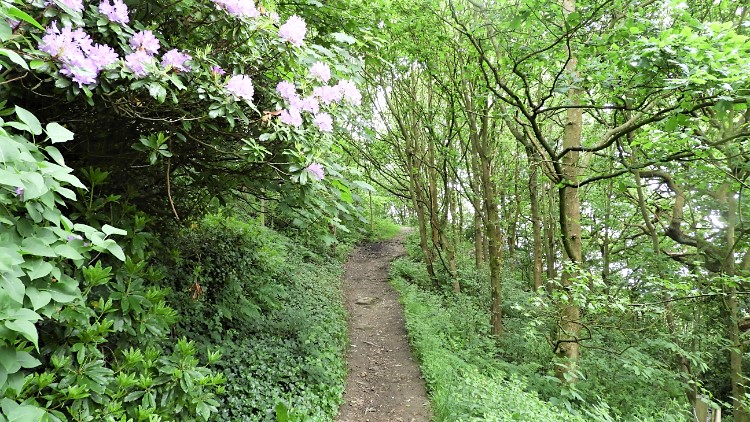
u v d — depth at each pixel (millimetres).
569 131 5902
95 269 1911
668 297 5723
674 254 7160
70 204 2420
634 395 6102
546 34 5090
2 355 1303
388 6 4973
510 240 14148
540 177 10508
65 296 1519
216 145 2947
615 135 4738
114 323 2250
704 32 3469
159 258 4176
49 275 1483
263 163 2727
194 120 2648
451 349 6574
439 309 8336
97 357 2094
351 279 11562
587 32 4773
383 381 5867
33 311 1262
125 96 2270
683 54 3178
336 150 3207
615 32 4320
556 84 4801
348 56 3469
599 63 4441
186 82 2344
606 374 6352
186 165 3330
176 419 2527
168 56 2156
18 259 1243
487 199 8109
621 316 5926
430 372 5672
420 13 6227
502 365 6344
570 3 4820
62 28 1818
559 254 12969
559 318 5586
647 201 8062
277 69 2781
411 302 8703
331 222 2941
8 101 2107
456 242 13031
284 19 3943
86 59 1814
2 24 1467
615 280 8656
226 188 3393
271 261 6871
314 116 2854
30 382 1731
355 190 3781
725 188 5855
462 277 10750
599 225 10195
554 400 4840
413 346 6898
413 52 7043
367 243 17109
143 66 1973
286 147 2727
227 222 6402
